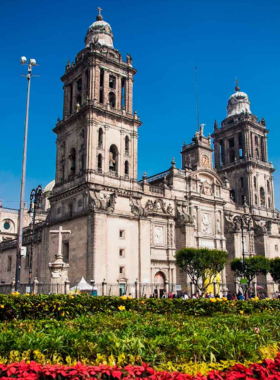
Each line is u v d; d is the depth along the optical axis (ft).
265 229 301.22
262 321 70.79
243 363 43.83
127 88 242.17
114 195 211.20
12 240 314.96
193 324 61.05
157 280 235.20
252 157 326.24
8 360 41.50
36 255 264.11
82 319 63.41
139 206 223.71
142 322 64.39
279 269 233.14
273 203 333.62
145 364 38.22
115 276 203.92
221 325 61.62
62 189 232.73
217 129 350.84
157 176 270.05
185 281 235.81
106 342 45.27
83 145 222.28
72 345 44.91
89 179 211.00
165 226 244.63
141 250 216.95
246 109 343.87
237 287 267.80
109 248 204.85
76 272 204.74
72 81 247.09
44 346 43.68
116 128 230.48
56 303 79.05
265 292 288.92
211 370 39.78
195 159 282.36
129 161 232.53
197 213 264.52
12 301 75.00
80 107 230.27
